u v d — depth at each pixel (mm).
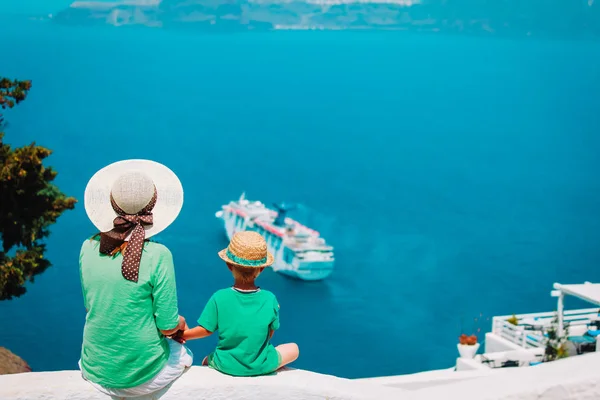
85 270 3092
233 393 3254
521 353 20609
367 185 178500
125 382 3102
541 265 128625
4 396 3053
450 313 103438
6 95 15578
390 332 93750
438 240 140625
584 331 21984
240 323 3344
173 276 3111
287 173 187000
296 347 3568
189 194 168375
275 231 99062
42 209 15227
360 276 117000
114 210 3129
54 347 84312
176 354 3271
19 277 14500
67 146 198875
